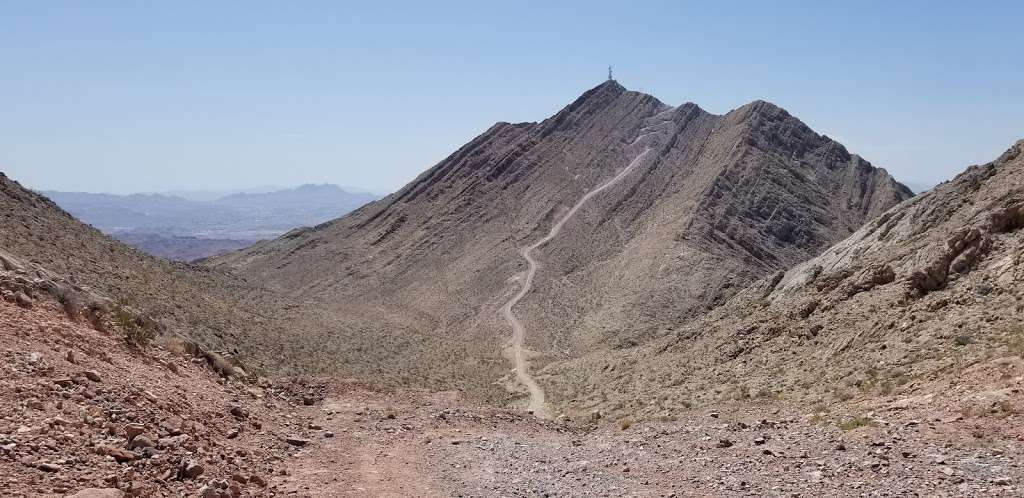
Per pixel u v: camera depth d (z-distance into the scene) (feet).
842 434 46.91
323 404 75.10
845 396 63.36
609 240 423.23
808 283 140.67
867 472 37.22
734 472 41.16
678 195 460.96
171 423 39.42
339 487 39.32
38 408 33.30
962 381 53.47
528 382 167.32
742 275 313.12
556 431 74.08
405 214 550.77
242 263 520.42
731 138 512.22
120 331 55.11
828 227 429.38
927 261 98.02
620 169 533.14
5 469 26.73
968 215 103.71
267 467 40.91
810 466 40.11
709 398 84.43
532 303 333.01
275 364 105.50
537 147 599.98
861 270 116.88
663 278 312.71
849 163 515.91
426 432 63.57
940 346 67.10
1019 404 43.86
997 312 68.18
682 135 569.23
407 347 208.03
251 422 50.83
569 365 190.49
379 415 71.00
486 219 506.07
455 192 558.97
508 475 44.78
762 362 99.50
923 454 38.86
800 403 67.41
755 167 465.06
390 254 488.02
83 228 173.06
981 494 31.65
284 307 229.66
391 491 39.55
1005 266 78.38
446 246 478.59
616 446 55.47
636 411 89.10
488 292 366.63
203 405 48.42
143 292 122.62
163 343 62.08
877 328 83.82
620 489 39.73
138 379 45.42
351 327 228.84
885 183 484.74
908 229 123.13
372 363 149.07
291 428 55.98
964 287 80.18
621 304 291.38
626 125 606.14
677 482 40.45
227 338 114.32
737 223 401.29
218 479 33.32
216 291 194.49
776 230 410.72
